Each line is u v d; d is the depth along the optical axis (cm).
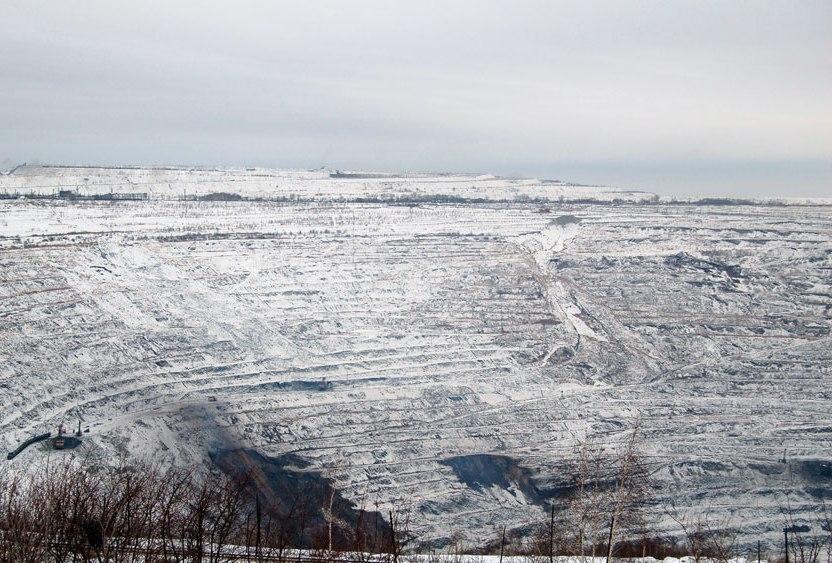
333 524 3759
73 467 4091
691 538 3653
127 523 2473
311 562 2684
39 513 2417
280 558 2627
